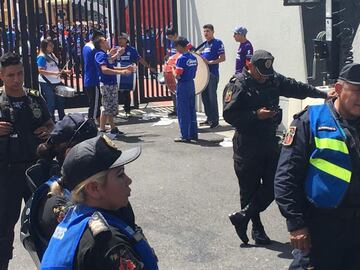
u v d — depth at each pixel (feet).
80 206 7.55
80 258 7.04
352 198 11.02
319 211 11.16
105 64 35.27
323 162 11.05
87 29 42.24
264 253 17.97
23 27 39.42
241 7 38.32
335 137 11.04
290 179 11.32
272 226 20.33
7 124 14.57
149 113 43.86
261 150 17.85
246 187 18.30
